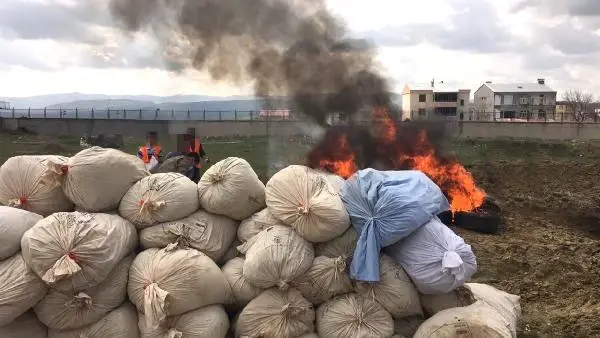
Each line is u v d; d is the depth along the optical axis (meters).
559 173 16.86
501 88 59.62
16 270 3.41
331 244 3.92
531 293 6.80
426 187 4.10
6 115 29.73
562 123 29.09
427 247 3.86
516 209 12.60
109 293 3.60
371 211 3.90
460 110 50.34
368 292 3.82
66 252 3.37
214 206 4.04
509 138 26.42
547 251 8.70
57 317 3.51
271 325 3.67
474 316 3.67
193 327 3.56
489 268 7.73
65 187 3.87
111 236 3.56
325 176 4.28
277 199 3.97
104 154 3.93
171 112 26.11
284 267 3.67
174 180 4.04
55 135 26.28
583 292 6.79
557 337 5.41
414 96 50.44
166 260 3.62
